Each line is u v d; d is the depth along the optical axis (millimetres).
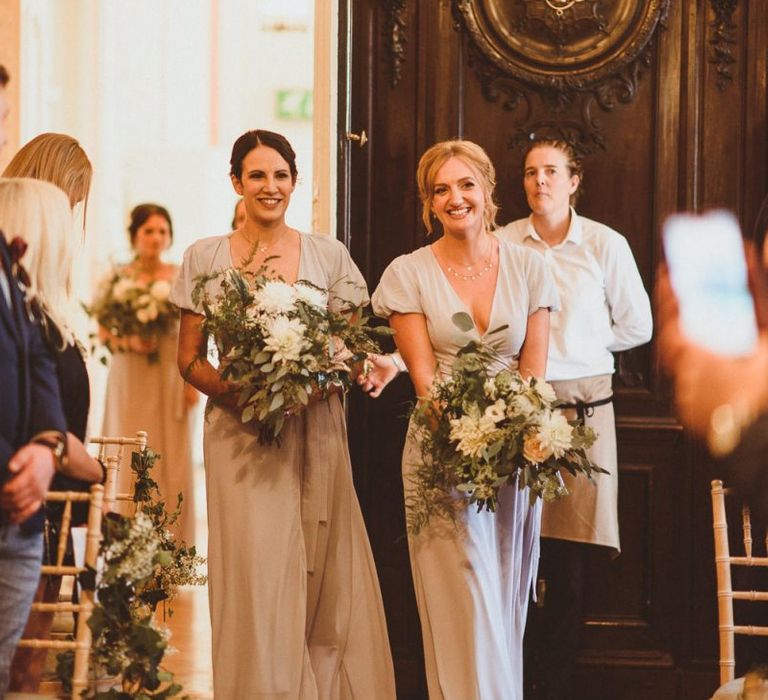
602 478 5125
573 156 5527
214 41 12422
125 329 7789
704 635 5492
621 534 5527
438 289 4621
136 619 3576
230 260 4609
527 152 5320
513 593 4613
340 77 5512
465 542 4461
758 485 2639
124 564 3463
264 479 4477
